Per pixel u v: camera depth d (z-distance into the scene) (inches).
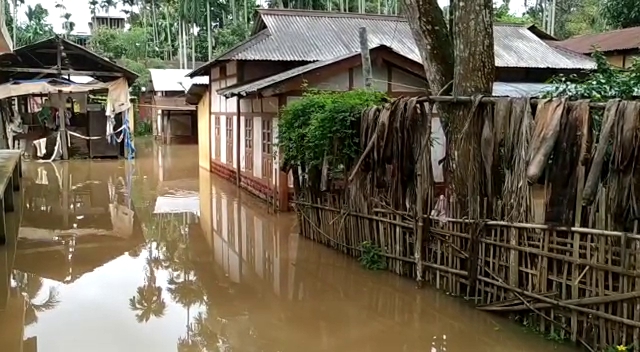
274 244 305.3
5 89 624.4
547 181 171.8
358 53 383.9
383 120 236.2
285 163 312.2
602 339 162.1
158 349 179.0
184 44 1507.1
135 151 831.7
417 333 189.5
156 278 250.7
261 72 498.9
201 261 276.5
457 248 212.8
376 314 206.1
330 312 209.2
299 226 322.3
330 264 265.4
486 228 198.8
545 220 173.0
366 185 258.7
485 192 198.8
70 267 267.0
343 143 263.4
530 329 185.9
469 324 193.8
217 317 205.5
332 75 382.3
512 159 186.4
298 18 580.4
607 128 156.6
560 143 166.6
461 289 215.6
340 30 560.7
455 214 213.6
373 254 255.3
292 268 261.9
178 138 1045.2
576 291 168.1
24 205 419.2
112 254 289.9
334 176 276.5
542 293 177.8
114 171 621.6
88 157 737.6
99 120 739.4
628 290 155.3
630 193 153.0
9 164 364.8
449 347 178.4
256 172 454.9
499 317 196.9
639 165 151.1
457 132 211.5
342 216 276.5
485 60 210.8
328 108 266.8
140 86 1274.6
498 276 195.0
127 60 1332.4
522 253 185.0
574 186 165.9
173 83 1093.1
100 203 430.6
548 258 175.6
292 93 379.2
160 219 373.4
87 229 345.4
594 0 1143.6
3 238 305.3
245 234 329.4
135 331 193.0
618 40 631.2
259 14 583.5
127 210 404.2
